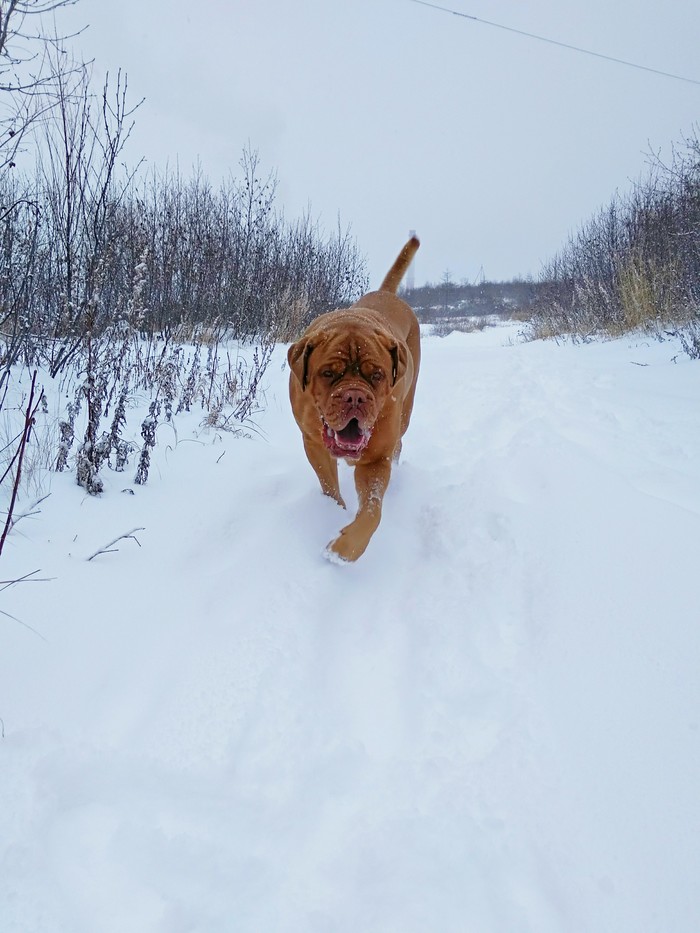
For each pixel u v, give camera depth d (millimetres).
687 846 1677
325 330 3604
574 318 15320
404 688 2459
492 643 2691
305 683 2402
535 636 2662
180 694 2262
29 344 5922
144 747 2051
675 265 11172
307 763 2055
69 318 5750
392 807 1907
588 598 2766
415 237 5277
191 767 1999
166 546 3264
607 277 14781
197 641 2551
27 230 6199
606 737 2061
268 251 13195
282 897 1630
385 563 3438
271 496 3984
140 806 1849
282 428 5855
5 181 5770
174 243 8648
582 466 4129
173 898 1605
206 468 4453
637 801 1827
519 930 1556
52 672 2295
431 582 3242
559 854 1730
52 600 2654
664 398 5973
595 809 1833
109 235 5648
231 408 6254
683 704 2111
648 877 1628
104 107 5355
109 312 5797
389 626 2875
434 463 5109
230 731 2133
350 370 3383
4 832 1717
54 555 3002
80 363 5934
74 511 3488
